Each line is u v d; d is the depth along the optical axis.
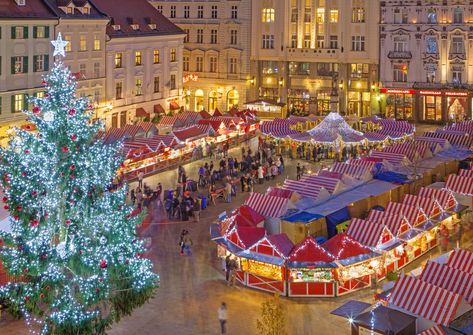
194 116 76.31
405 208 38.72
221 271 36.81
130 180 57.56
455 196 43.81
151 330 29.25
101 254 24.95
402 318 25.28
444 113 91.19
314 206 39.91
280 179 60.31
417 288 26.25
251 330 29.17
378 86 94.75
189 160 66.94
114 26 80.69
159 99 89.50
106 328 27.34
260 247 34.06
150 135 67.38
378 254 34.12
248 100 101.94
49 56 68.44
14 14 63.75
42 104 25.31
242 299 32.91
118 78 80.75
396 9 92.31
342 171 46.81
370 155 53.59
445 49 90.12
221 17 101.44
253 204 39.72
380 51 94.12
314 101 98.75
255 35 100.25
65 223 25.47
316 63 98.12
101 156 26.30
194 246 41.06
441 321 24.83
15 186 24.81
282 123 74.50
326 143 67.38
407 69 92.81
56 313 24.53
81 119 25.92
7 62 63.12
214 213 48.75
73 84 26.38
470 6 87.88
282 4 98.06
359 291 33.97
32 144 24.89
